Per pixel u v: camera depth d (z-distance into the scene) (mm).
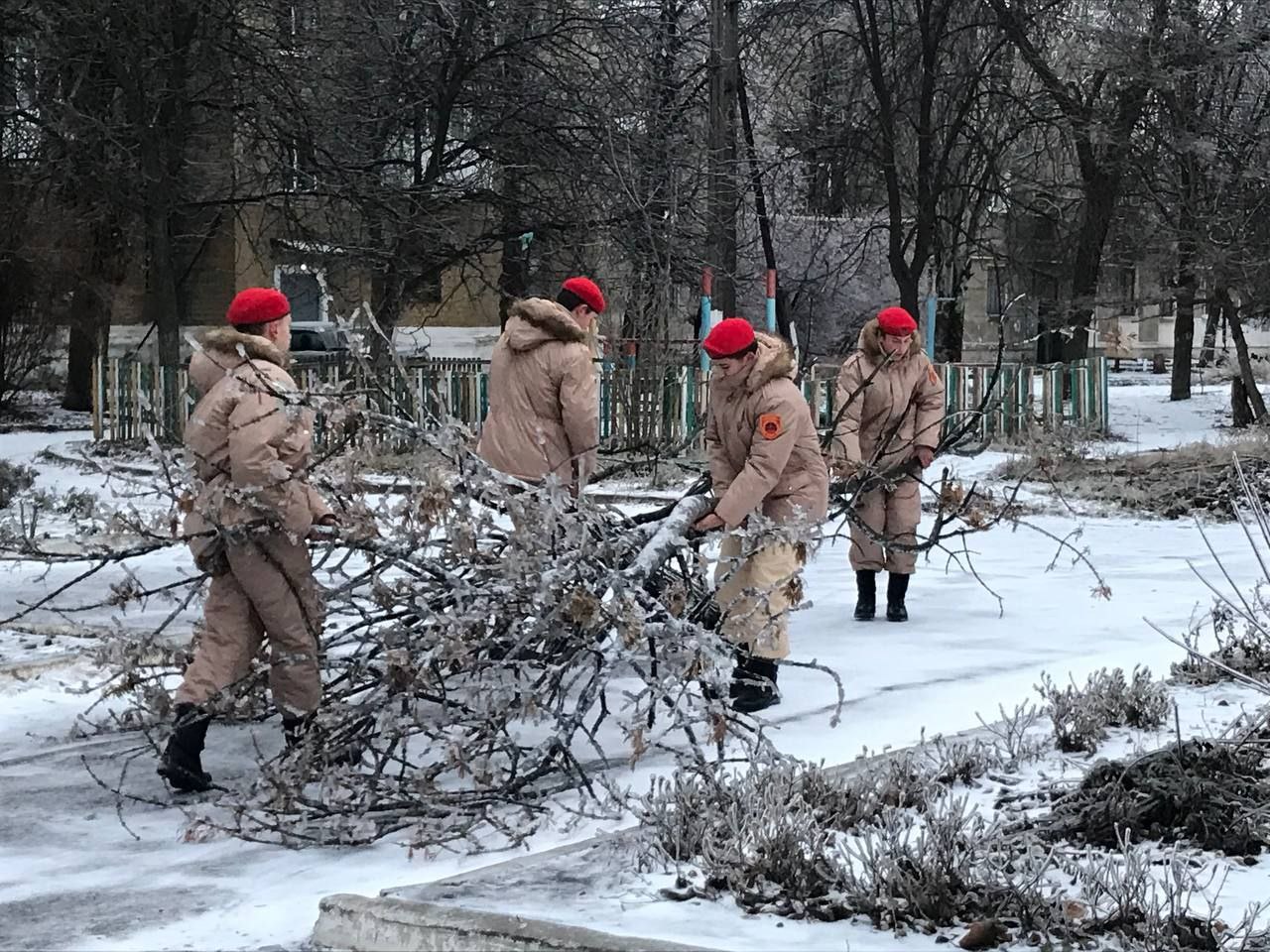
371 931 4453
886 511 10336
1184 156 29453
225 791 6188
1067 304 31516
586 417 7555
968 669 8547
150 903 4926
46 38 25484
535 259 30172
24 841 5637
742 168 29547
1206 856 4965
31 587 11875
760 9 32656
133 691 6645
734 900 4625
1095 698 6953
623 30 28266
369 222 28359
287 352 6543
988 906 4422
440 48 28094
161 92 26594
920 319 35438
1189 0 28672
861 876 4738
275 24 27906
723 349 7504
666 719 7348
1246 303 29922
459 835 5449
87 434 30688
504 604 5754
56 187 29125
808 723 7219
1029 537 15211
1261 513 6188
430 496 5828
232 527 6113
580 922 4406
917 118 35500
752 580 7488
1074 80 33438
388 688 5754
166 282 28328
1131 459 20938
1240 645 8133
